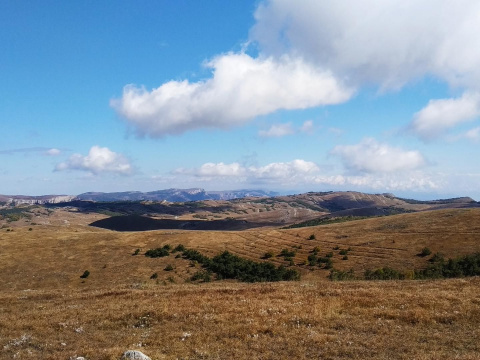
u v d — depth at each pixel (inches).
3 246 4399.6
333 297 1192.2
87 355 696.4
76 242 4690.0
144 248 4436.5
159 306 1138.0
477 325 832.9
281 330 832.9
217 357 679.1
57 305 1332.4
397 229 4313.5
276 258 3799.2
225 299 1238.3
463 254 3110.2
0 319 1072.2
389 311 961.5
